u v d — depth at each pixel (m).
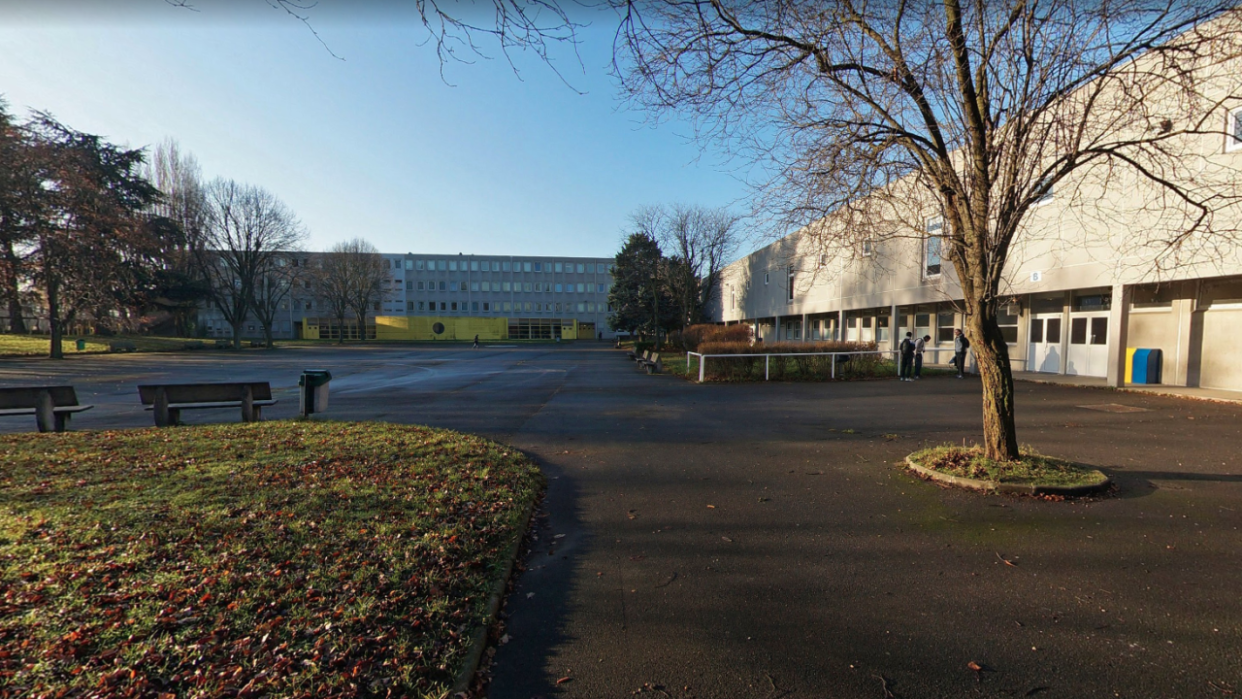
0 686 2.49
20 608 3.17
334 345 60.16
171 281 44.84
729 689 2.70
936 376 18.05
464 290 84.81
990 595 3.60
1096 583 3.74
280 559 3.88
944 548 4.36
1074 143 5.65
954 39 5.62
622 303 46.16
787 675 2.80
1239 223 10.07
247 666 2.69
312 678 2.61
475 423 10.20
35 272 27.20
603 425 9.93
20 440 8.02
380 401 13.48
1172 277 11.73
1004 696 2.62
